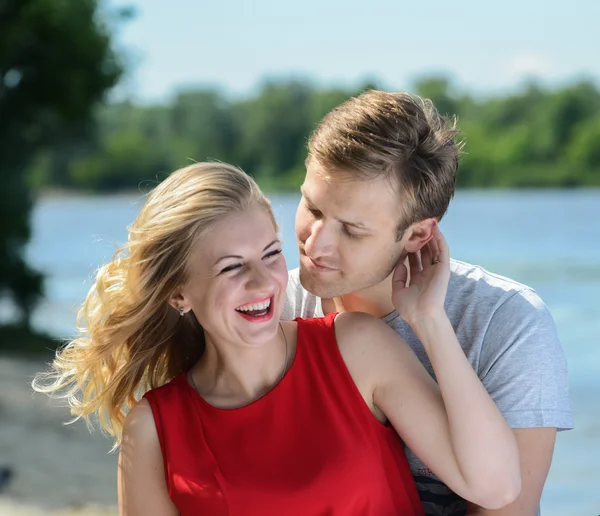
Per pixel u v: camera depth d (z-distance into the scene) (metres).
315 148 2.75
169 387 2.95
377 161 2.65
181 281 2.85
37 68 15.84
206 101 80.00
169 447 2.82
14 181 16.14
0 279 15.75
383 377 2.80
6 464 7.67
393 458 2.79
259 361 2.85
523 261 29.59
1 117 15.95
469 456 2.62
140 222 2.88
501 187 66.75
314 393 2.82
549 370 2.77
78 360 3.12
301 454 2.74
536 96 68.44
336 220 2.72
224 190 2.77
